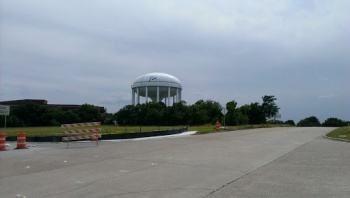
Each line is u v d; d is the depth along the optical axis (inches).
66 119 3754.9
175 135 1320.1
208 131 1518.2
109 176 415.2
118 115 3777.1
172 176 411.2
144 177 406.0
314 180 379.6
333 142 915.4
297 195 310.7
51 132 1907.0
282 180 381.4
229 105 3043.8
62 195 320.8
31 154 686.5
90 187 354.0
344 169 453.4
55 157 621.6
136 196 312.8
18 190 346.0
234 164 507.2
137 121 3614.7
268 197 303.9
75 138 901.8
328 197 303.1
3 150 780.6
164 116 3540.8
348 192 321.4
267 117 3612.2
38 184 374.3
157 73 3969.0
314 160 544.1
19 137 836.6
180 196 310.5
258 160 551.2
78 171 456.8
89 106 4028.1
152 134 1269.7
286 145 827.4
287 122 4175.7
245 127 1990.7
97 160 565.9
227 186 352.2
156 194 319.6
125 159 571.8
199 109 3553.2
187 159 564.4
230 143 889.5
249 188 341.4
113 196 314.0
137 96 4035.4
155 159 566.6
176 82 3961.6
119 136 1187.3
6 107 999.0
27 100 4753.9
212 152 671.1
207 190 334.0
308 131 1574.8
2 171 470.0
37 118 3604.8
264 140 994.1
